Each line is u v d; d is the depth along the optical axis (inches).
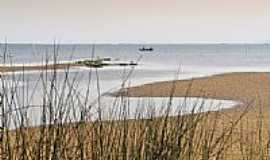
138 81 2319.1
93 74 2583.7
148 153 203.3
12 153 192.9
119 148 203.5
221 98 1587.1
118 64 3452.3
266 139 500.1
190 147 217.9
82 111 210.5
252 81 2282.2
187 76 2726.4
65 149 197.9
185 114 247.6
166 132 208.4
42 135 195.0
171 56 7204.7
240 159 369.7
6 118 195.9
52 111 199.6
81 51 7288.4
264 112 1177.4
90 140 204.5
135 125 218.1
